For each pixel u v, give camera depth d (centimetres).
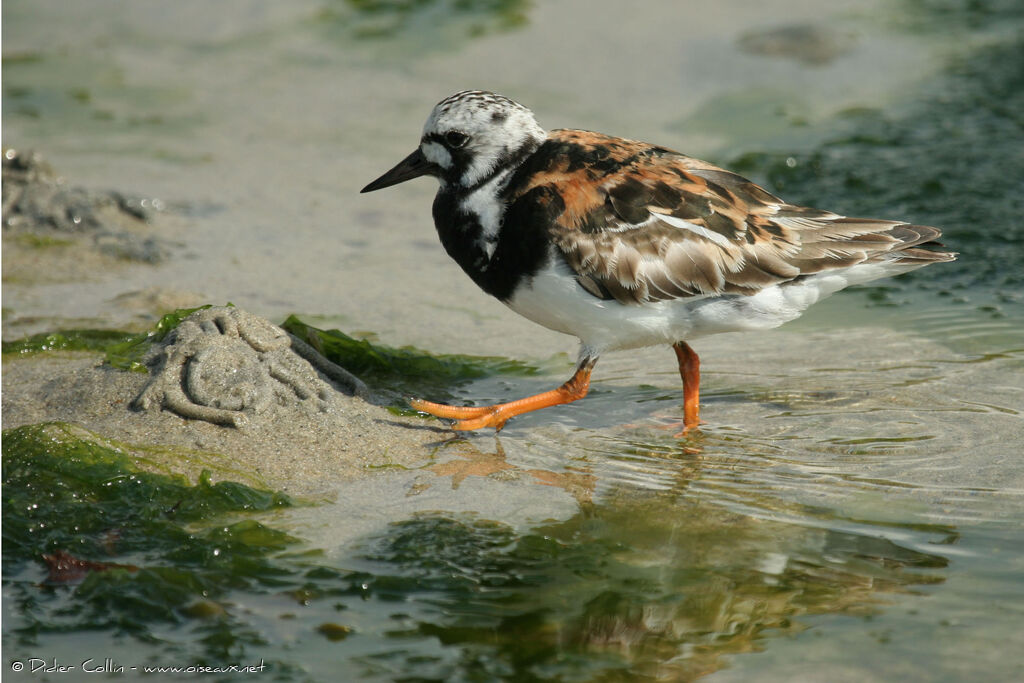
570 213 1034
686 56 2145
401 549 841
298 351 1128
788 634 749
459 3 2355
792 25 2244
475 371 1237
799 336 1323
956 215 1603
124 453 937
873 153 1820
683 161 1098
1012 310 1353
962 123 1917
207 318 1095
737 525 888
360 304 1392
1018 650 722
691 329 1073
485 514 898
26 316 1301
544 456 1021
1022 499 923
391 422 1070
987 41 2217
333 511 892
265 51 2205
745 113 1953
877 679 698
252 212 1659
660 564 833
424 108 1986
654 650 738
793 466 998
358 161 1828
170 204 1670
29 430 948
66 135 1881
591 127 1875
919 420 1091
